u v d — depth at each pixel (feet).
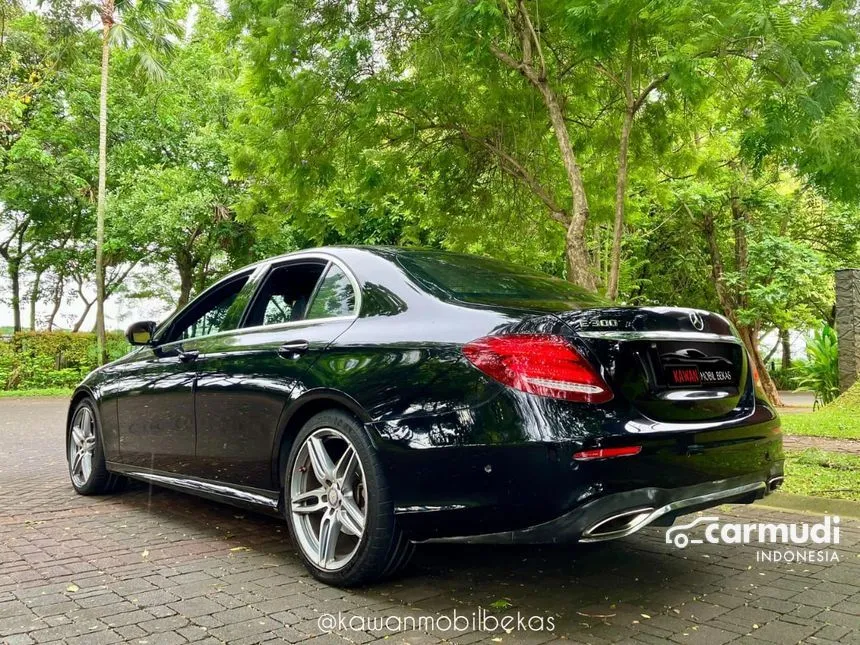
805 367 39.70
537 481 8.43
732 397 10.30
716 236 67.72
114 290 83.61
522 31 24.31
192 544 12.80
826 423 28.58
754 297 57.88
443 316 10.03
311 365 11.09
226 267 76.69
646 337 9.35
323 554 10.48
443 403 9.24
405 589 10.30
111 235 67.82
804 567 11.48
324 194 31.48
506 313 9.58
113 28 62.85
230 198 66.03
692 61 19.25
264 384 11.73
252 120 28.55
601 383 8.75
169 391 14.12
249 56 25.49
